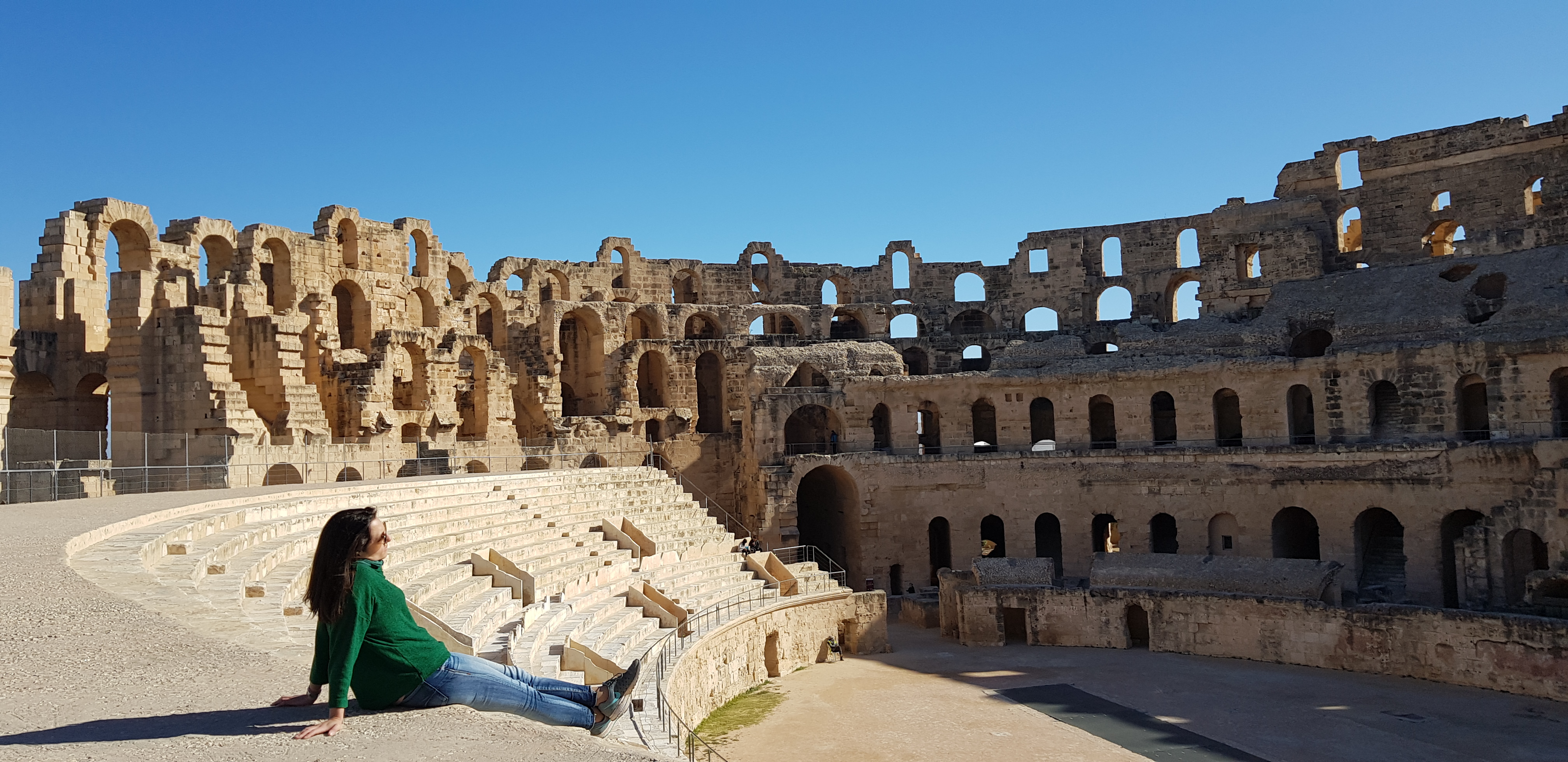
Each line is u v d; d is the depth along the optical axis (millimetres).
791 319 92500
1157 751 39219
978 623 58938
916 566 72500
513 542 45094
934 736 41062
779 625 52000
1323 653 51312
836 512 77062
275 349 59312
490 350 72125
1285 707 44625
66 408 57531
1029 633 58438
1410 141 80188
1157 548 72938
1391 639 49438
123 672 13234
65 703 11914
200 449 52312
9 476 42750
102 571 20641
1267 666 52094
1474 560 54656
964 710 44875
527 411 79375
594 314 82062
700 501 80750
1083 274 89250
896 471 73062
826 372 77375
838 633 56906
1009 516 71875
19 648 14242
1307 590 53031
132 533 26000
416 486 46094
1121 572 58625
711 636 44312
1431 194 79312
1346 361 65062
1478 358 60875
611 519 54500
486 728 11547
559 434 76062
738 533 80312
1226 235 84812
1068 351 78312
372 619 12055
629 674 13969
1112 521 83812
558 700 13547
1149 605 56312
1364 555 64125
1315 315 72062
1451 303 67125
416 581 33969
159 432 55969
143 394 56000
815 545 81000
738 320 87500
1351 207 82312
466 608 33562
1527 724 41625
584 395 84938
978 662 54281
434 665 12461
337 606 11789
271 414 59188
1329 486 62938
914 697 47094
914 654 56625
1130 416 71438
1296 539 68188
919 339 86062
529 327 81375
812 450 86125
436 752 10727
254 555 27391
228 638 15734
